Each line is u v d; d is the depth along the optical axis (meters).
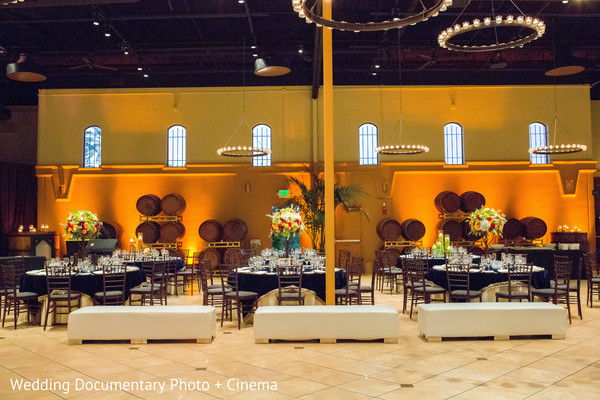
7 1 7.49
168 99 18.64
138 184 18.45
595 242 18.69
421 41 15.85
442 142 18.59
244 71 17.81
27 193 19.30
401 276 13.53
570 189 18.55
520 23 9.16
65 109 18.66
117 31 14.48
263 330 7.49
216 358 6.69
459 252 12.45
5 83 19.36
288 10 13.73
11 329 8.80
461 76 19.03
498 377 5.73
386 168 18.38
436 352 6.87
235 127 18.55
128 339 7.55
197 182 18.45
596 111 20.45
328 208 9.00
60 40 15.73
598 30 15.54
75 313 7.57
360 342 7.53
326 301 8.89
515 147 18.62
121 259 11.73
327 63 9.23
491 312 7.56
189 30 15.46
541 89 18.77
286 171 18.31
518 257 9.78
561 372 5.91
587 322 8.95
